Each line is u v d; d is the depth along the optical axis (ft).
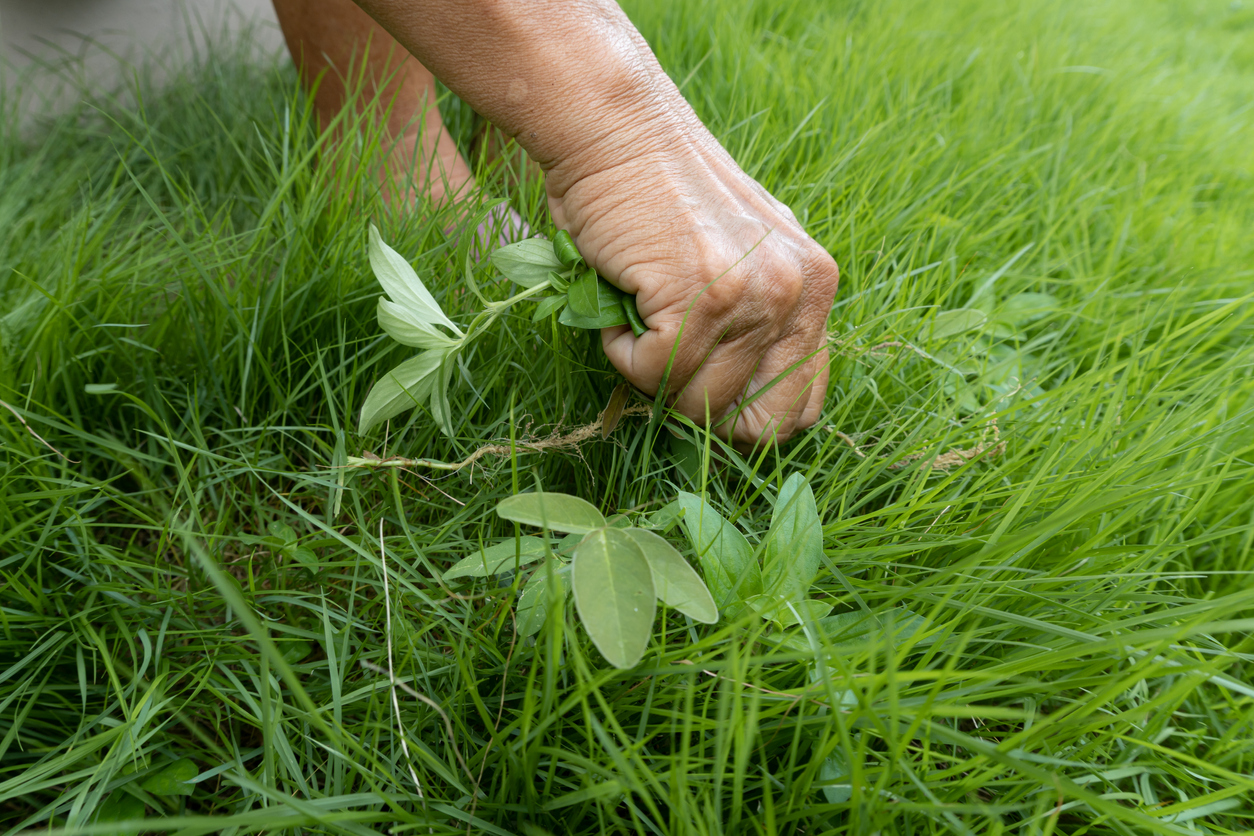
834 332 1.71
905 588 1.33
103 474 1.63
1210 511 1.61
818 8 3.60
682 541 1.46
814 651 1.14
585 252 1.42
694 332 1.37
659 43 2.73
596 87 1.33
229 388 1.66
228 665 1.37
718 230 1.35
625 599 1.15
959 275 2.06
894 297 1.89
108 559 1.40
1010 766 1.11
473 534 1.51
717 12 2.98
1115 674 1.24
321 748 1.30
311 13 2.00
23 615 1.32
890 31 3.31
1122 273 2.14
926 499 1.46
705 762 1.20
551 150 1.38
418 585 1.44
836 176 2.12
